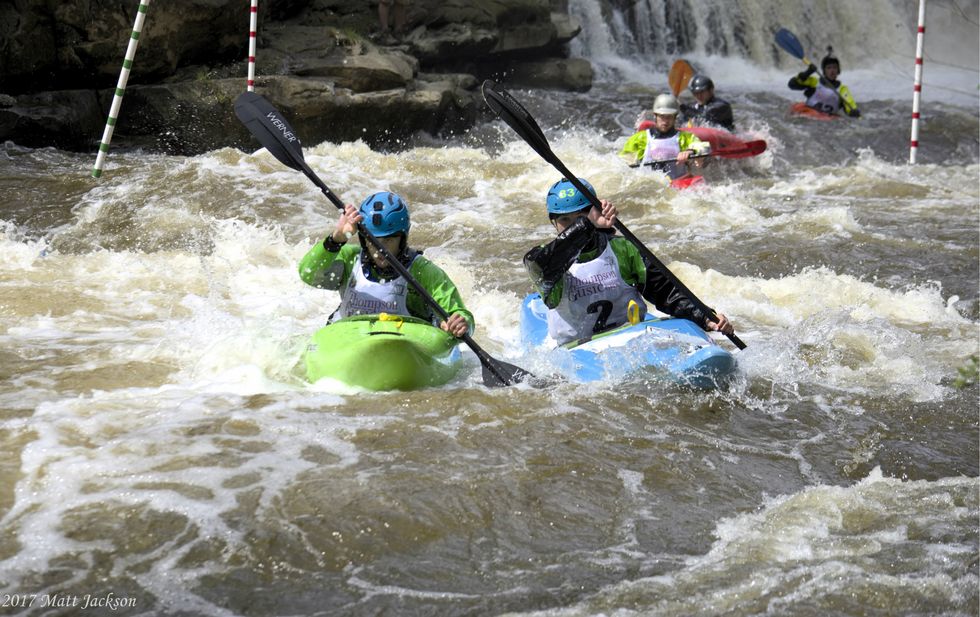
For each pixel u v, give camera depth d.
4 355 15.44
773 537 10.56
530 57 52.81
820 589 9.49
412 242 25.86
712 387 14.88
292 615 8.98
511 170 34.16
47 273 21.12
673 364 14.65
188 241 25.06
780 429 13.72
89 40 34.88
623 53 60.31
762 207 30.94
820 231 27.27
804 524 10.87
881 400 14.96
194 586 9.31
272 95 37.44
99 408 13.07
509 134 45.66
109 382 14.36
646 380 14.79
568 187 15.44
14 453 11.62
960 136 46.25
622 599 9.31
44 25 34.09
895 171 37.09
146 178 29.86
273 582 9.45
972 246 26.00
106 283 20.53
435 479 11.50
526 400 14.00
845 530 10.76
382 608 9.13
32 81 34.31
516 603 9.25
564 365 15.08
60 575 9.38
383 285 14.90
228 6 37.84
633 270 15.82
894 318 20.31
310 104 37.94
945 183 35.00
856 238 26.58
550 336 15.93
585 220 15.38
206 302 19.36
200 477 11.20
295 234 26.11
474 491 11.30
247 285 20.88
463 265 23.77
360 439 12.46
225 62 39.22
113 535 10.04
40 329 17.17
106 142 29.55
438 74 45.59
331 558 9.88
